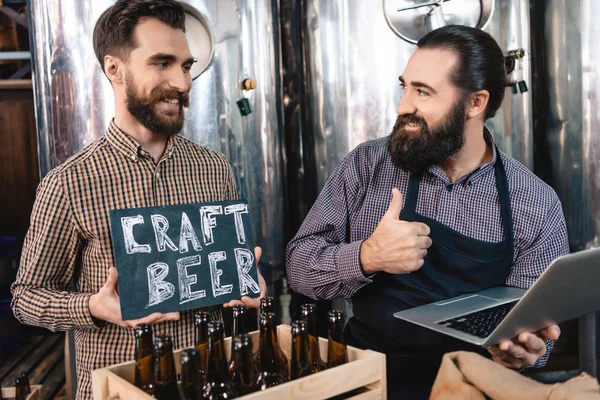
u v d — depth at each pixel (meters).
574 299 1.17
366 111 2.31
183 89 1.26
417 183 1.59
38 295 1.23
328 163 2.40
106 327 1.28
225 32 2.14
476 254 1.52
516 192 1.59
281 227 2.46
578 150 2.46
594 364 2.41
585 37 2.38
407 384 1.35
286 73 2.76
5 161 3.70
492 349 1.28
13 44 3.39
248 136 2.26
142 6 1.23
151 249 1.18
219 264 1.27
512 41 2.39
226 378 0.97
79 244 1.30
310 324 1.06
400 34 2.23
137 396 0.84
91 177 1.28
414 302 1.51
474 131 1.56
